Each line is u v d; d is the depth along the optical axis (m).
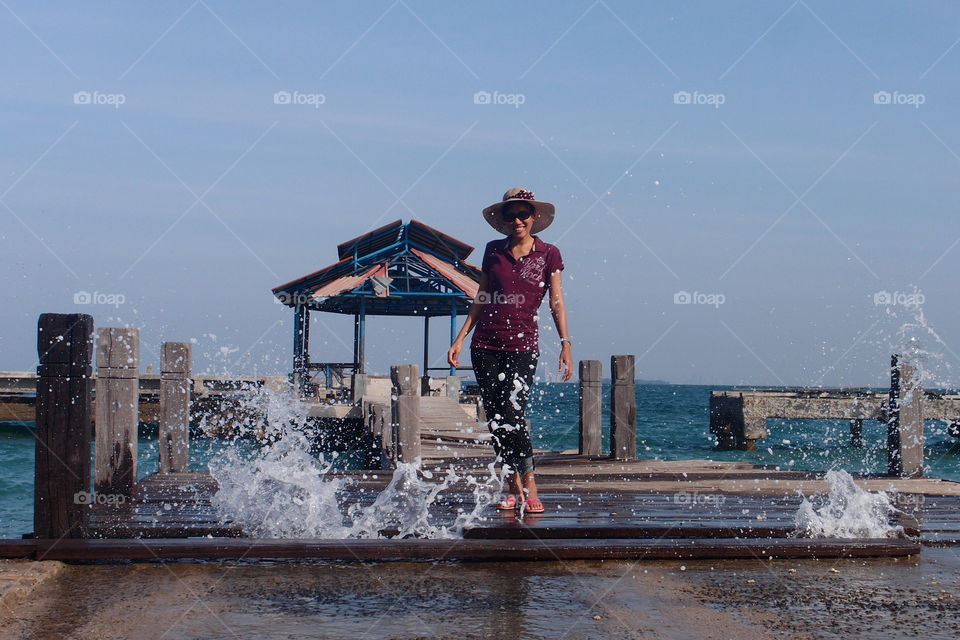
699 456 22.91
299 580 4.00
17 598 3.61
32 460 16.88
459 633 3.17
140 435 26.33
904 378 9.02
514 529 4.83
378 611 3.46
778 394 24.83
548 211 5.64
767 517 5.48
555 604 3.60
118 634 3.12
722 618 3.40
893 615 3.46
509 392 5.45
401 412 8.70
